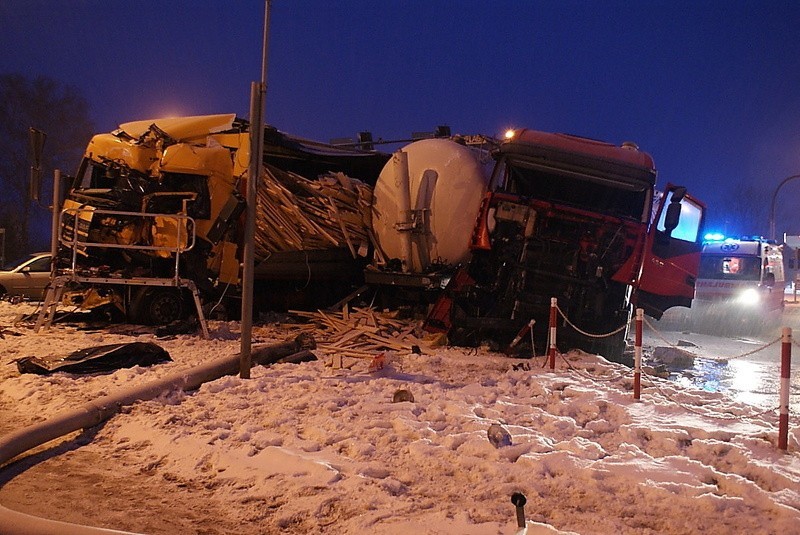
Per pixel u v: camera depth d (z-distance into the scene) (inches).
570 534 208.2
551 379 429.1
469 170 597.6
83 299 642.8
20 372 407.2
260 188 618.8
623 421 342.3
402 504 231.5
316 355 489.7
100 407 320.2
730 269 997.2
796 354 674.2
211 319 622.5
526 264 530.3
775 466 278.1
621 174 531.8
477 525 215.5
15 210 1705.2
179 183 593.0
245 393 370.6
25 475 262.8
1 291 791.1
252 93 394.0
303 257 644.1
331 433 303.4
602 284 537.6
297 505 232.4
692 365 574.6
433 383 407.2
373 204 645.3
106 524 221.1
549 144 533.0
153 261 585.0
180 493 247.9
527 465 268.1
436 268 599.8
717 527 219.8
